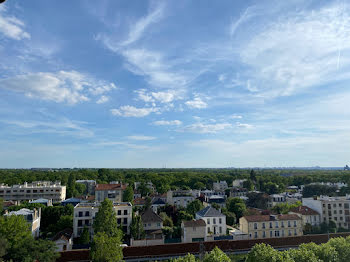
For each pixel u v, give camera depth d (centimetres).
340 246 4572
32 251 4378
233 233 7700
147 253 6131
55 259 5191
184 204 12656
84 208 7869
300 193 15100
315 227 8162
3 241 4062
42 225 8544
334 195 13238
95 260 4922
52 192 13538
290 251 4288
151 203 11856
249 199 12938
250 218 7850
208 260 3950
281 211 9594
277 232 7775
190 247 6350
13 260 4266
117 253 4991
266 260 3962
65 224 7981
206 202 11900
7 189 13162
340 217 8688
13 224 4956
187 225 7269
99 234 5175
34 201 10494
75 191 16038
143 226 8000
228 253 6241
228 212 9650
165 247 6253
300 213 8562
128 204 8681
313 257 4006
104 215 6494
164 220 8819
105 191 12281
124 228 8050
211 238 7262
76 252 5847
